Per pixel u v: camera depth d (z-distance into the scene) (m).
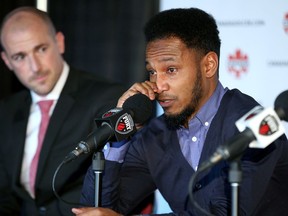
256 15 11.12
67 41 13.15
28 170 9.27
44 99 9.44
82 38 13.09
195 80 6.32
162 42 6.28
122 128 5.79
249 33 11.16
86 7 13.07
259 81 11.13
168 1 11.79
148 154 6.89
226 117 6.46
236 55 11.23
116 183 6.66
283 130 5.17
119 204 6.92
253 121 5.04
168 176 6.77
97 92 9.25
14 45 9.12
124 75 12.88
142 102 6.07
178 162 6.69
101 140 5.75
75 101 9.23
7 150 9.42
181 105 6.33
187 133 6.67
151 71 6.37
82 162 8.84
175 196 6.75
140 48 12.80
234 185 5.19
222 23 11.30
